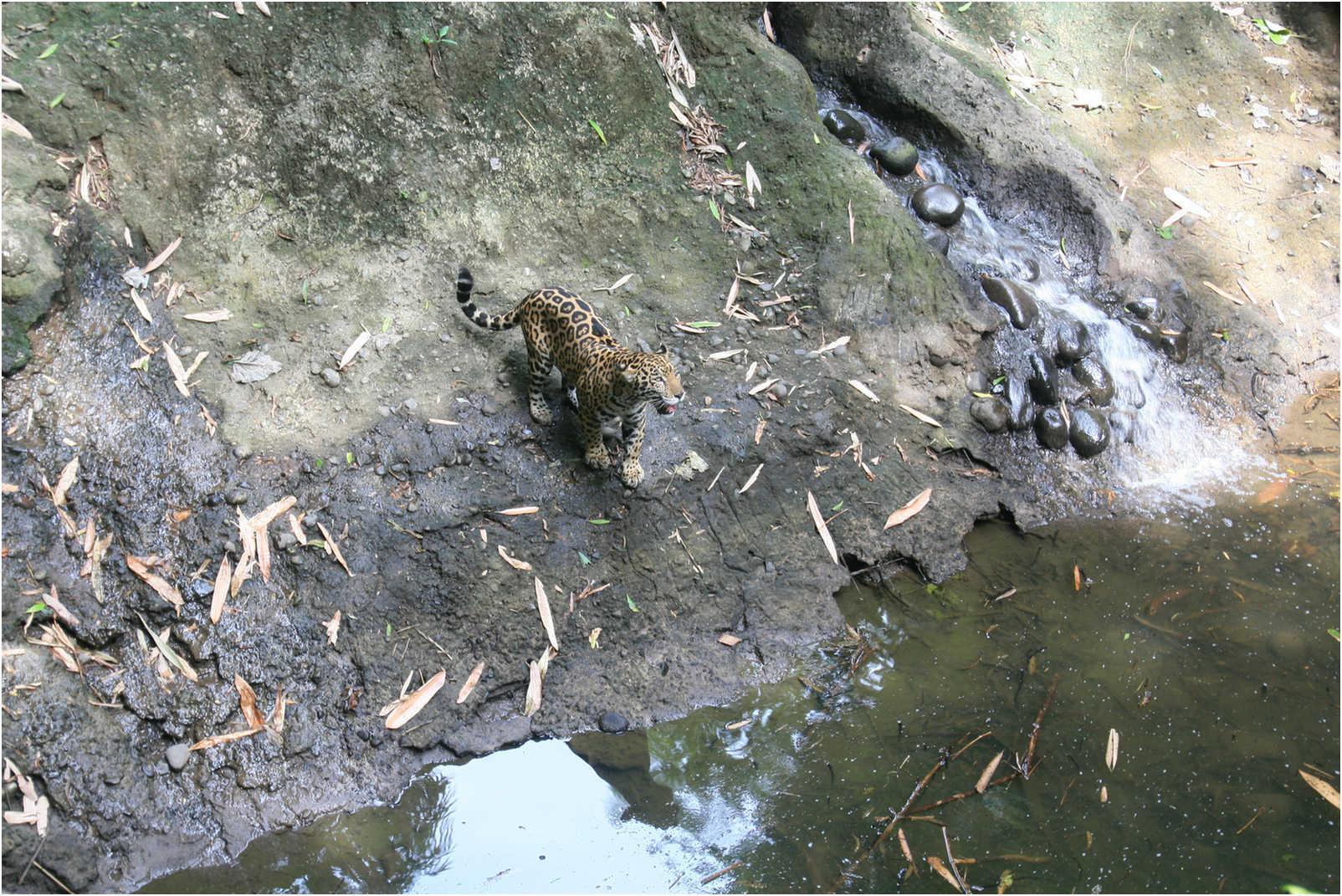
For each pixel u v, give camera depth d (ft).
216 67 16.71
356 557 15.06
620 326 18.10
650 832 14.05
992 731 15.56
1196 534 19.58
